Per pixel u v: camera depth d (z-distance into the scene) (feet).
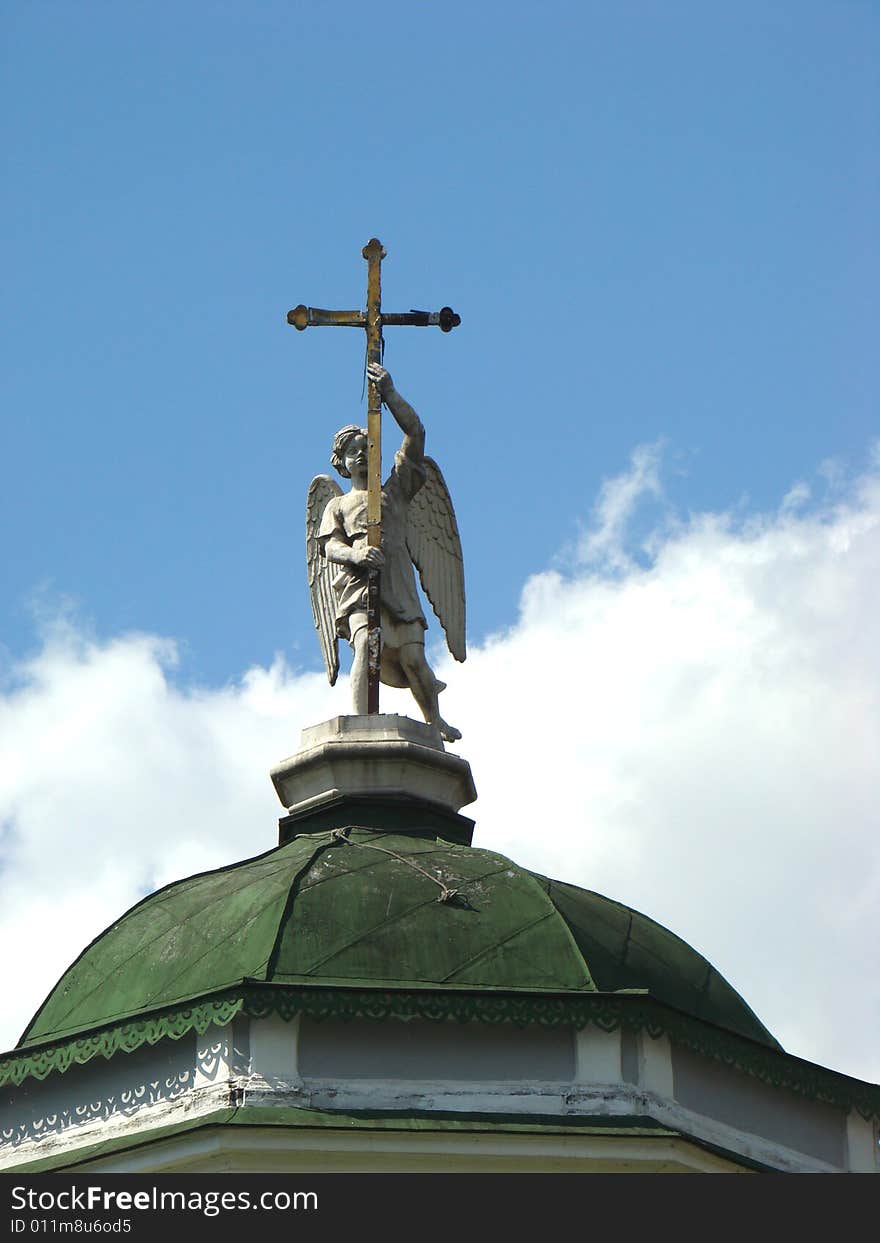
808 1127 105.50
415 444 118.01
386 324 116.47
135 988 103.86
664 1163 98.02
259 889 105.09
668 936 108.99
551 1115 98.78
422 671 116.47
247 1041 98.68
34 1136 102.58
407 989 99.25
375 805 111.65
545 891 105.50
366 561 115.14
